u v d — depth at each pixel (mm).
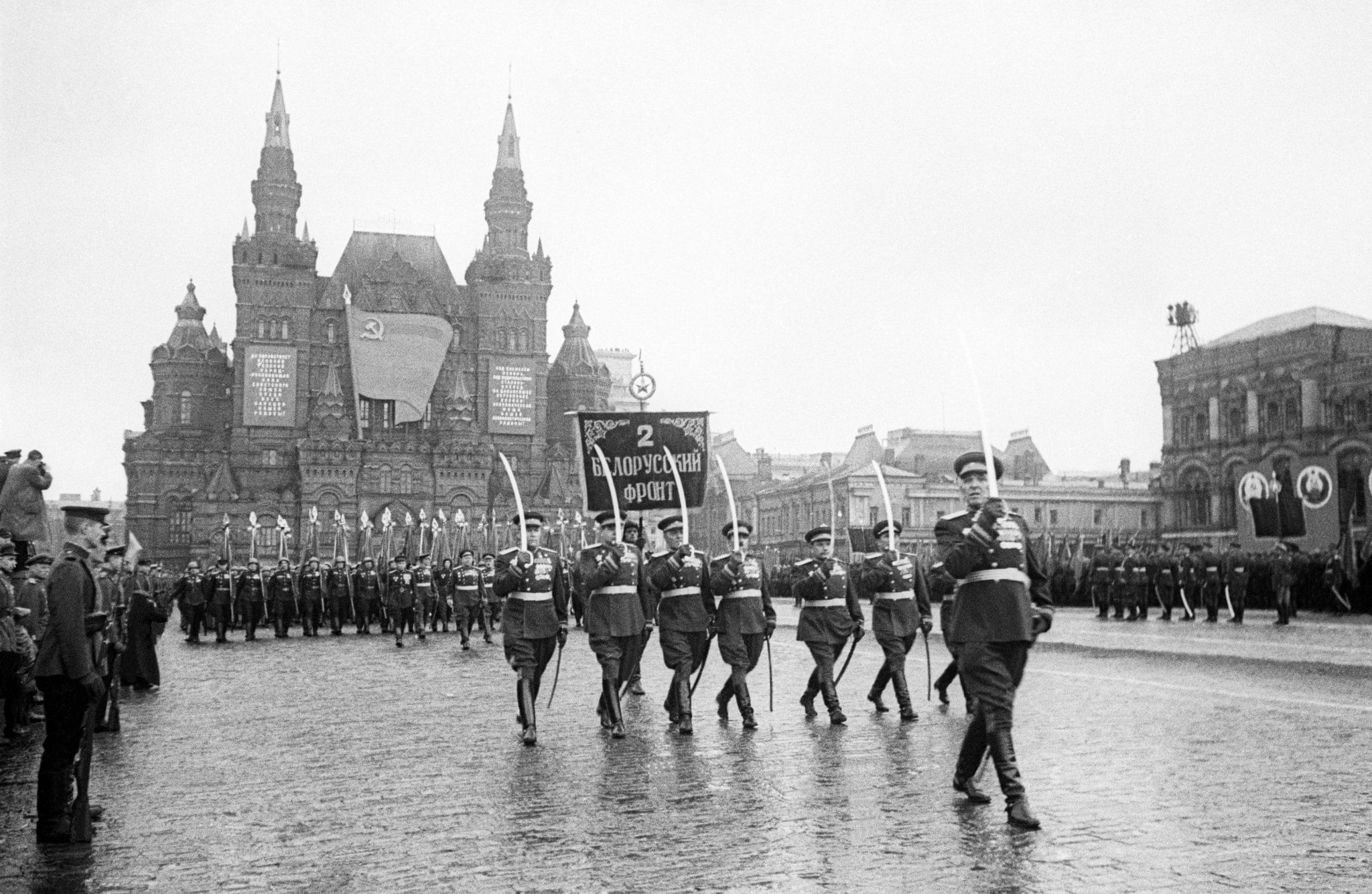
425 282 155375
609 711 14773
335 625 42375
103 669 15562
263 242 149750
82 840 9297
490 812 10195
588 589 14812
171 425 150625
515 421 158375
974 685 9531
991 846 8516
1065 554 57438
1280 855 8188
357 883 8000
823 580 15484
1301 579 42531
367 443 148000
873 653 27672
